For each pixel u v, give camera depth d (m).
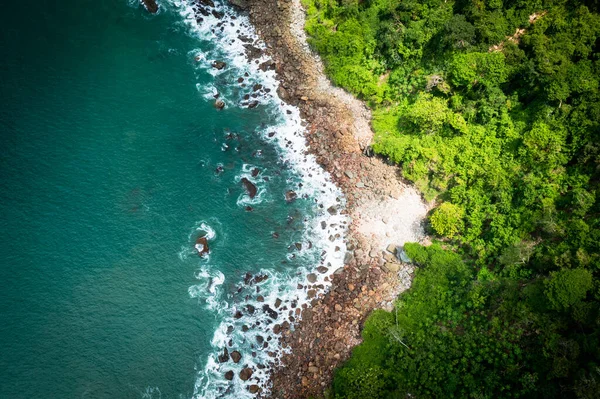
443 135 50.06
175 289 45.44
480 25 49.22
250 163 52.31
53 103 52.38
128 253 46.25
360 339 42.62
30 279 43.88
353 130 53.41
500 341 38.16
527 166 45.44
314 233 48.66
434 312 42.34
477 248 44.19
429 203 49.22
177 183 50.38
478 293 41.25
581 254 38.12
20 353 41.12
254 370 42.41
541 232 42.25
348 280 45.69
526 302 39.03
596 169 42.09
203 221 48.81
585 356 35.16
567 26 47.59
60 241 45.81
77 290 44.09
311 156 52.75
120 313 43.78
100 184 49.09
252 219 49.41
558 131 44.34
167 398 41.31
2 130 49.88
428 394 38.19
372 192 50.16
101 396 40.78
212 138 53.38
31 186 47.84
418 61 52.81
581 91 44.47
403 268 45.88
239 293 45.69
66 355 41.66
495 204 45.19
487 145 47.81
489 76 48.34
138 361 42.28
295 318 44.44
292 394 41.06
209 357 42.94
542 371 36.00
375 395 38.41
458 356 38.88
